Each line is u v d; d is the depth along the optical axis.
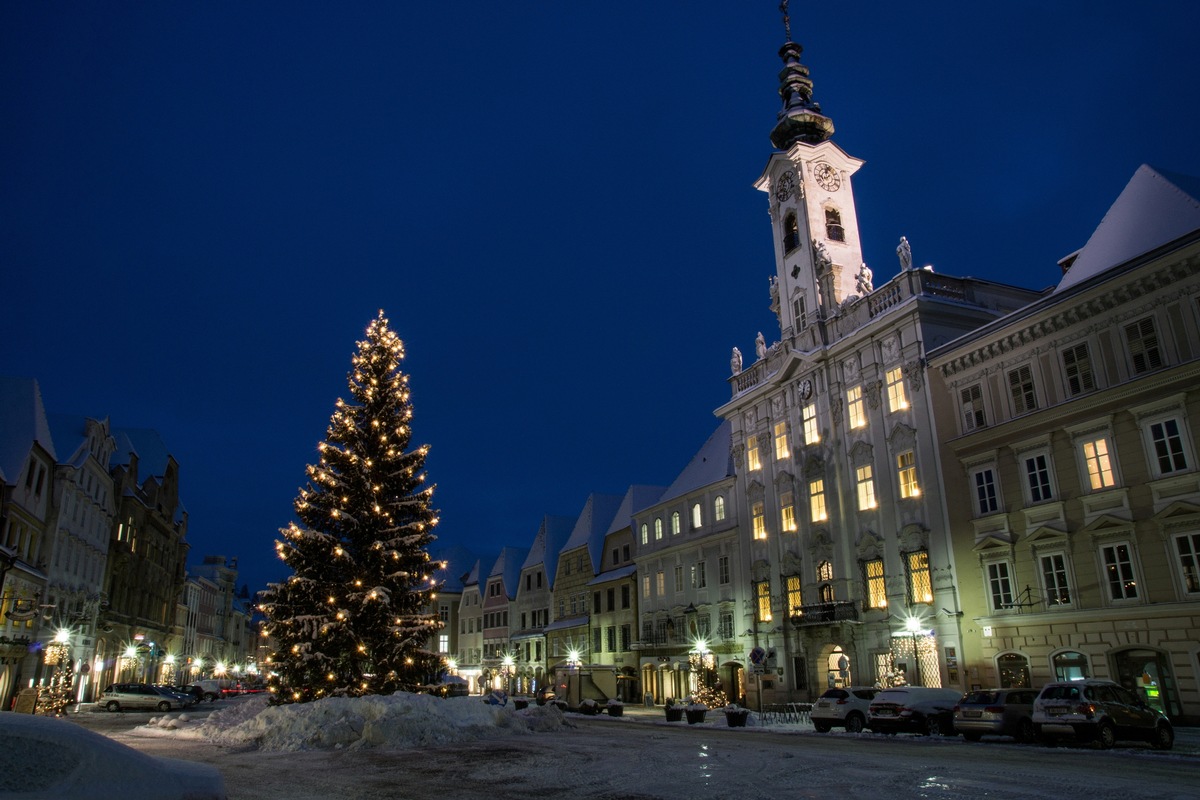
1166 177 29.53
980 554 31.73
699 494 53.03
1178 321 25.92
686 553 53.41
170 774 7.45
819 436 42.38
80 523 49.44
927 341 36.06
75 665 48.16
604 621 63.38
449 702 27.58
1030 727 22.97
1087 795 12.34
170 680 77.69
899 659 34.84
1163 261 25.97
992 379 32.31
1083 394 28.42
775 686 43.28
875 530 37.72
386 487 30.77
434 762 18.36
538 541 80.31
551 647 72.12
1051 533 28.83
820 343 43.16
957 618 32.28
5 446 39.97
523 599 79.94
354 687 27.77
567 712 44.81
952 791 12.96
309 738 22.14
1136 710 20.67
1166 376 25.81
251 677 106.69
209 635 107.44
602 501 71.00
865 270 41.75
